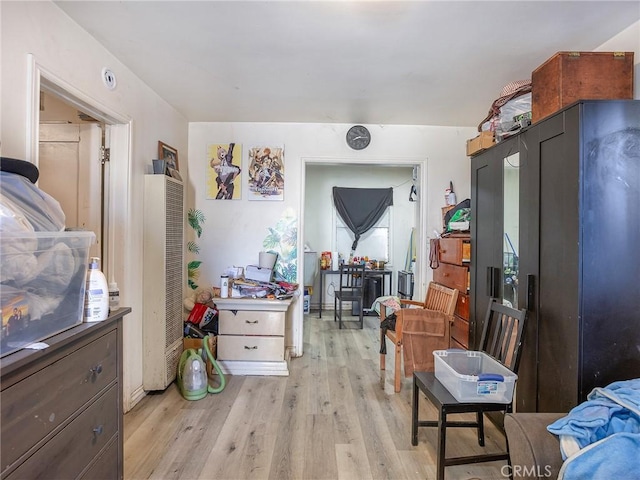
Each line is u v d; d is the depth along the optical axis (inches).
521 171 74.6
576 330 58.0
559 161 62.4
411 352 106.8
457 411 64.6
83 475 46.2
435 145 138.5
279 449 76.8
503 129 85.5
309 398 101.6
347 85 101.1
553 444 44.4
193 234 136.5
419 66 89.2
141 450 75.8
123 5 64.8
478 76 94.9
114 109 85.0
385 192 222.2
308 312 215.5
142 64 88.8
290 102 114.9
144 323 100.9
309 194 224.8
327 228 225.8
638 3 63.3
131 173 93.0
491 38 75.7
